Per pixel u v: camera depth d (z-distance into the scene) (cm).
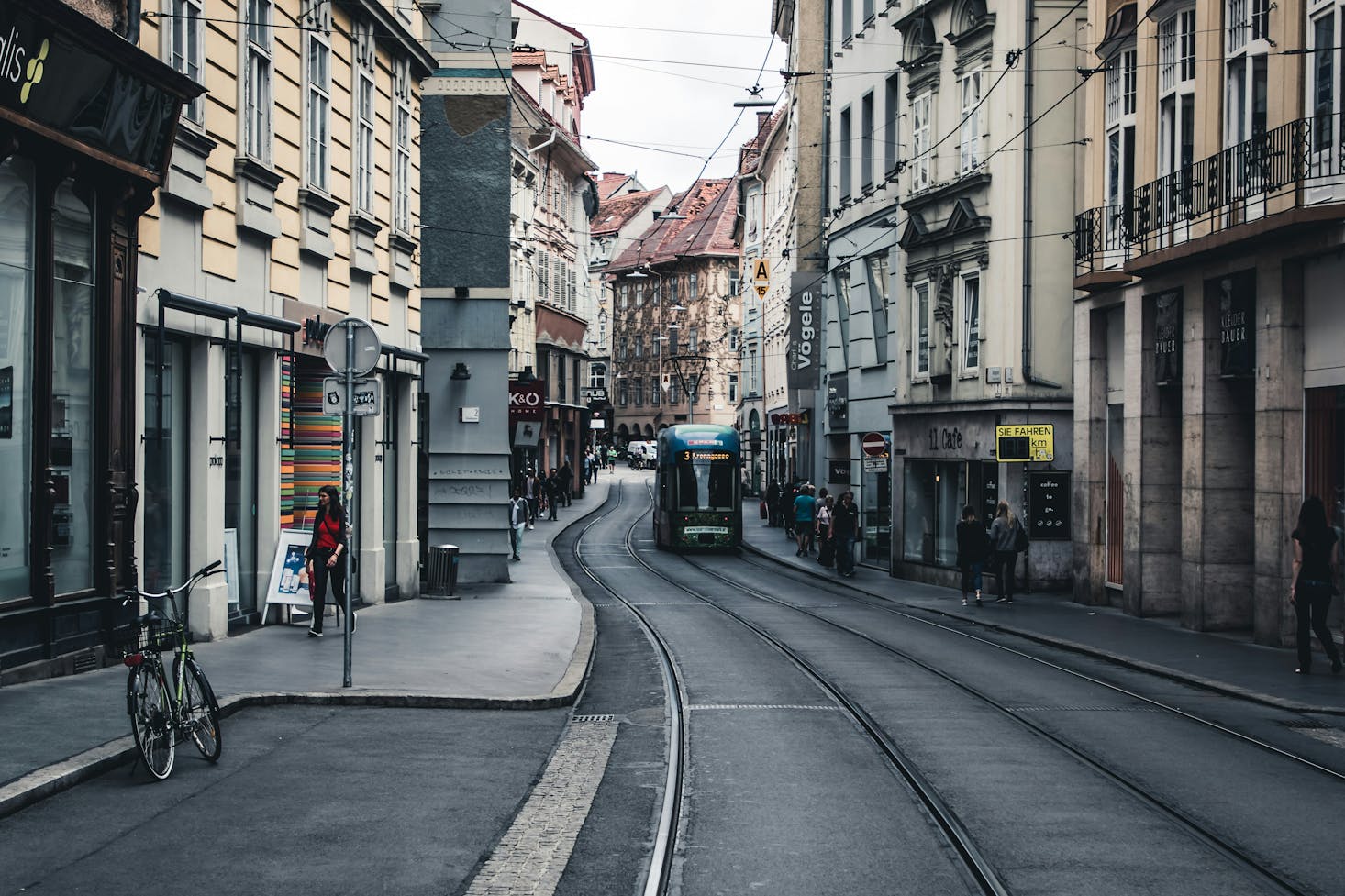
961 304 3070
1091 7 2545
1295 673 1598
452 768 1001
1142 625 2198
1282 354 1859
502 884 704
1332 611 1800
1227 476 2094
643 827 840
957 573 3034
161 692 926
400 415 2473
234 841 773
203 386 1570
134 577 1396
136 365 1404
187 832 788
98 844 757
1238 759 1073
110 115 1284
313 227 1925
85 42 1196
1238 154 1944
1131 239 2295
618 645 1922
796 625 2208
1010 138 2834
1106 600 2586
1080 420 2630
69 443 1309
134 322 1396
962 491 3033
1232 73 2000
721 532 4472
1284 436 1862
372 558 2264
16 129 1172
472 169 3003
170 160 1427
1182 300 2177
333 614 2047
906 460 3388
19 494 1234
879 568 3741
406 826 821
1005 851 783
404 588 2472
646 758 1067
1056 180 2838
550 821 847
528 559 3759
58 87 1189
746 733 1186
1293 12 1808
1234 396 2097
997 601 2662
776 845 799
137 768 947
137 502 1398
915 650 1853
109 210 1349
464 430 2995
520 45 6125
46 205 1254
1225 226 1992
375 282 2267
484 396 3000
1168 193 2197
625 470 11338
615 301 12738
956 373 3073
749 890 707
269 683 1309
